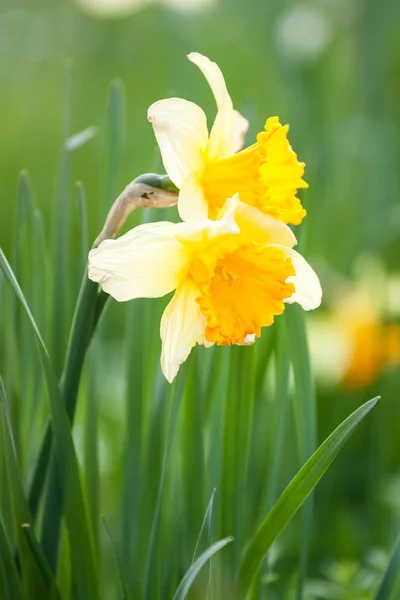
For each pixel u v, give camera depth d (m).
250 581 0.76
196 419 0.80
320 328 1.33
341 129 1.77
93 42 2.79
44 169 2.47
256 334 0.74
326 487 1.27
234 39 2.56
